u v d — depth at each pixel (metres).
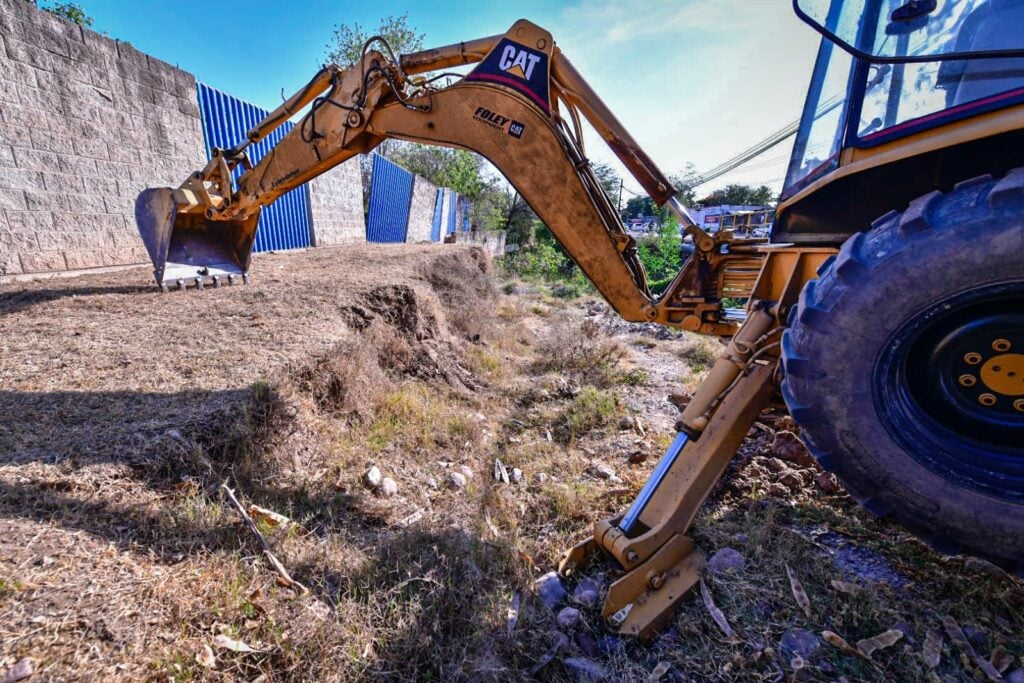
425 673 1.75
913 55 2.05
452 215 22.39
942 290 1.53
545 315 10.08
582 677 1.83
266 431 3.01
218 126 7.91
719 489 3.10
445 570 2.22
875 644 1.92
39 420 2.59
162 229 5.15
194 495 2.35
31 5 5.20
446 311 7.08
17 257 5.25
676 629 2.07
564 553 2.54
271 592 1.89
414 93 3.29
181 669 1.48
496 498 3.11
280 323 4.39
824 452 1.79
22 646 1.42
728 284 3.19
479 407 4.82
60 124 5.55
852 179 2.07
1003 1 1.80
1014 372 1.59
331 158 3.85
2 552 1.72
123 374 3.21
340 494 2.89
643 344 7.98
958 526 1.65
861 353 1.65
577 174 3.09
